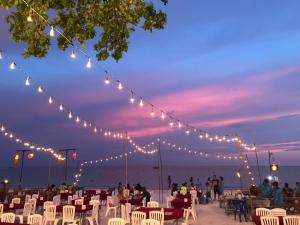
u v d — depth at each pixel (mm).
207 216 14594
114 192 17781
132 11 5477
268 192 14141
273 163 17609
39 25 5480
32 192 20469
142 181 67375
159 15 5605
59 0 5246
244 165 17203
